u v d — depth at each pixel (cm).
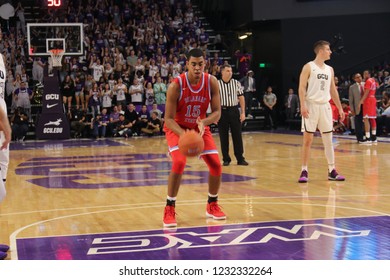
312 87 849
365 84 1481
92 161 1261
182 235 528
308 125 852
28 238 535
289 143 1611
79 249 486
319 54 846
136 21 2481
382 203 669
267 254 453
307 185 828
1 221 623
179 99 579
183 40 2447
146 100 2175
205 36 2505
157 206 692
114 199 753
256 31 2562
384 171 956
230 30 2638
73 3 2470
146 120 2108
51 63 2020
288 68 2373
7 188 886
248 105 2306
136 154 1398
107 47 2317
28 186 903
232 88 1088
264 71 2508
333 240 492
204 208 666
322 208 644
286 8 2362
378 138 1661
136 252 469
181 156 573
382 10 2397
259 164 1115
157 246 488
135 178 960
